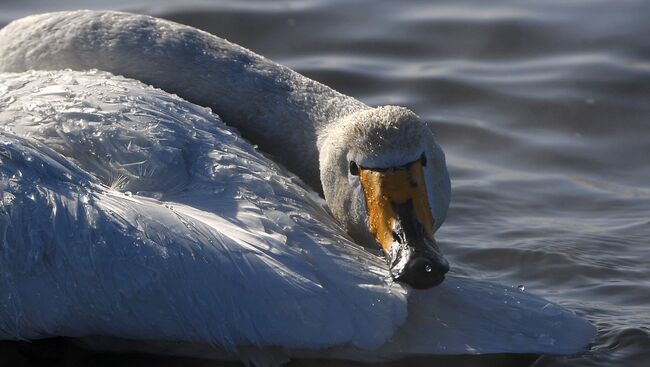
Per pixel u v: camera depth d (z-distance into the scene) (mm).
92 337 11320
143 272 10867
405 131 11898
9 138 11578
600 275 14242
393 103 19047
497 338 11289
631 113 18750
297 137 13680
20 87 12703
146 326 10953
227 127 12781
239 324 10727
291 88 13969
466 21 21312
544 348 11352
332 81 19562
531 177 17203
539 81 19562
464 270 14430
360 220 12008
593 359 11555
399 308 10836
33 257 11031
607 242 15125
